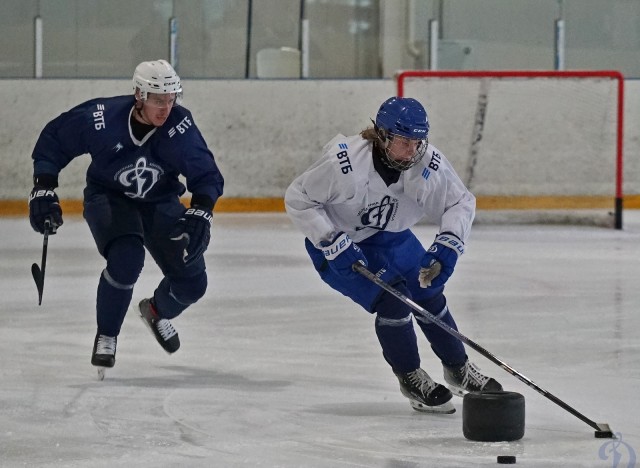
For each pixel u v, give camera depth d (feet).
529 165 95.09
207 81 102.53
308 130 103.65
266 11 109.50
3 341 45.01
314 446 28.99
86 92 101.86
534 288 59.41
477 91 94.89
